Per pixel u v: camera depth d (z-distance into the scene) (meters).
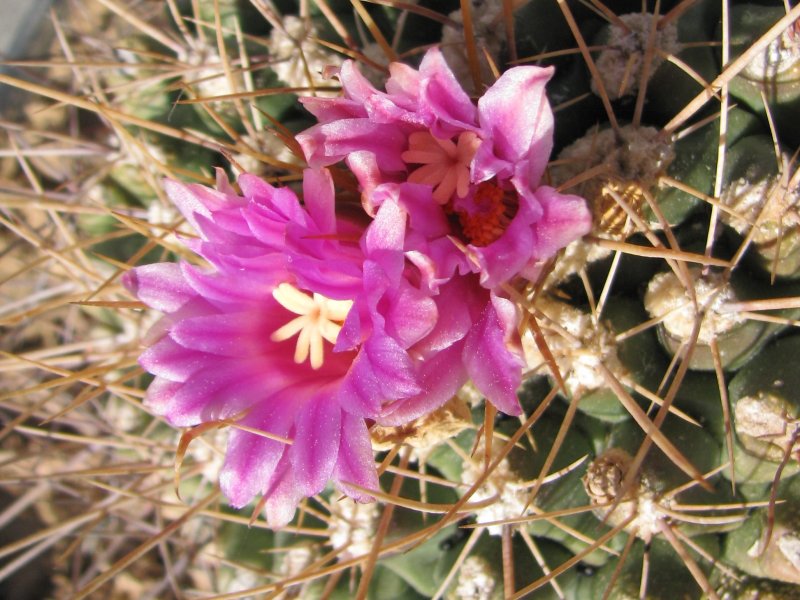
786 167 0.11
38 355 0.19
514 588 0.13
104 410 0.21
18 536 0.25
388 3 0.13
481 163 0.09
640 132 0.12
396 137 0.10
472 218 0.10
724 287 0.12
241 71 0.15
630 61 0.12
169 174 0.14
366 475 0.09
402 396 0.09
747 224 0.12
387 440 0.11
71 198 0.20
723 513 0.13
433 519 0.14
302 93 0.14
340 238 0.10
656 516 0.12
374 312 0.09
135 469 0.15
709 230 0.12
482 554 0.13
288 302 0.10
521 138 0.09
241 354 0.10
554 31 0.13
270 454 0.10
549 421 0.13
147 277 0.11
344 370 0.11
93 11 0.25
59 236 0.21
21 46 0.26
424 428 0.11
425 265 0.09
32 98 0.25
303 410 0.10
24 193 0.21
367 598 0.15
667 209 0.12
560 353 0.12
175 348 0.10
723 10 0.12
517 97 0.09
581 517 0.13
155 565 0.23
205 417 0.10
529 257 0.09
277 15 0.15
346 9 0.15
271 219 0.10
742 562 0.13
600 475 0.12
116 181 0.19
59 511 0.24
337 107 0.10
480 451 0.13
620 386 0.11
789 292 0.12
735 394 0.12
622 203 0.11
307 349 0.10
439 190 0.10
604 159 0.12
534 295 0.10
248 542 0.17
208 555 0.17
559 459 0.13
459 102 0.10
